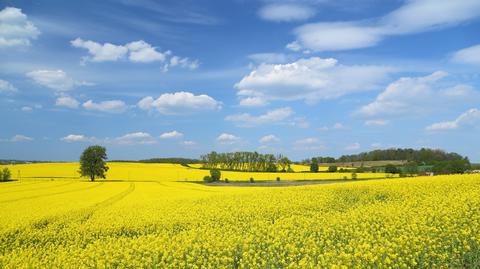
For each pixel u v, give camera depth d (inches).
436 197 770.8
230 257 507.5
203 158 4707.2
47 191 1884.8
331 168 4023.1
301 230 625.3
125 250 550.9
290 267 436.8
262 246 552.1
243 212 863.7
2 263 534.9
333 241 535.5
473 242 462.6
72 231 775.1
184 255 544.1
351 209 836.0
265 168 4276.6
